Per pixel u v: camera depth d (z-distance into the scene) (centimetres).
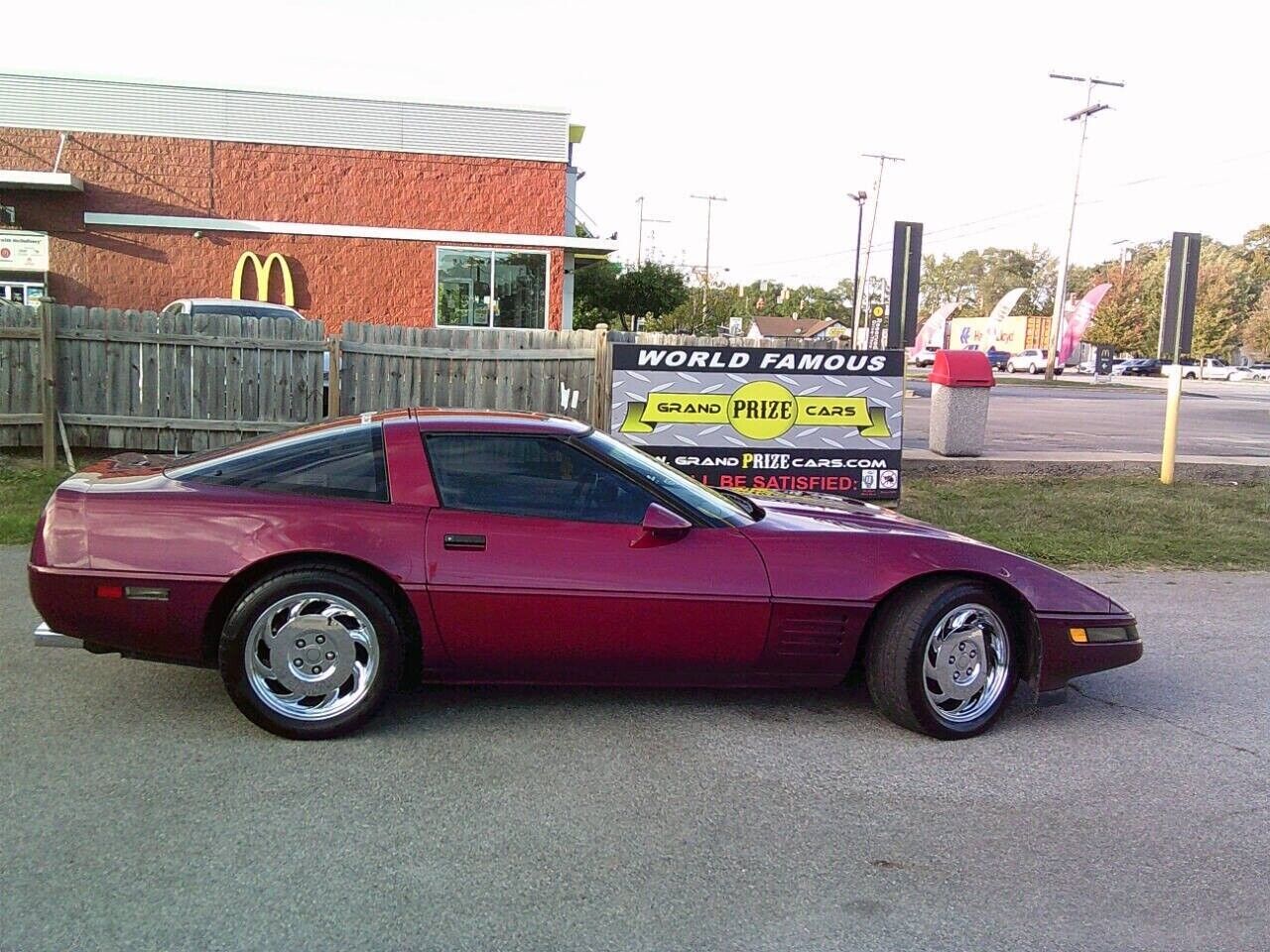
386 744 434
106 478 461
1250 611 744
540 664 450
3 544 787
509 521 446
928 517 1042
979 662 471
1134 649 493
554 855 345
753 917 311
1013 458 1386
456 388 1146
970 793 409
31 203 1878
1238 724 503
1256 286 9006
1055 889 336
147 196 1923
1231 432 2172
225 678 424
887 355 1043
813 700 512
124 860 330
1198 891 337
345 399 1130
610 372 1016
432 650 440
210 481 448
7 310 1075
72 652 544
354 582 429
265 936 290
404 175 2016
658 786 403
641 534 452
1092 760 450
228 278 1972
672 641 450
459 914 306
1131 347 8300
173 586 421
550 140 2062
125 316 1108
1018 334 9350
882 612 465
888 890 331
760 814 383
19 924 291
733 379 1020
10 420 1084
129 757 412
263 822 360
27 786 381
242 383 1139
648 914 310
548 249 2084
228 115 1938
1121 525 1047
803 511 526
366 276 2022
